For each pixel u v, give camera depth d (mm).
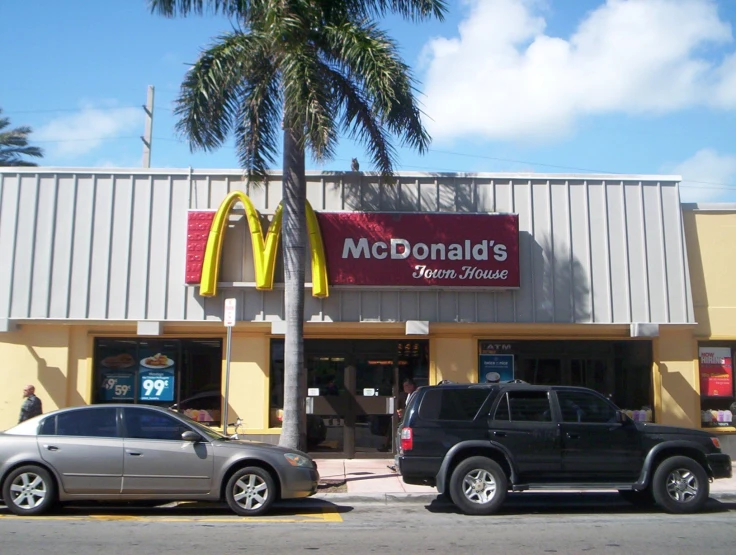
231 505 10125
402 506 11312
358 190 15406
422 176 15438
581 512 10797
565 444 10469
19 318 14695
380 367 15695
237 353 15500
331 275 14758
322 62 13398
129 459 9922
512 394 10719
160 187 15188
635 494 11477
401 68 12867
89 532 8914
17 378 15148
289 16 12094
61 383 15148
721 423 15680
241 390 15398
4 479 9914
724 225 15953
